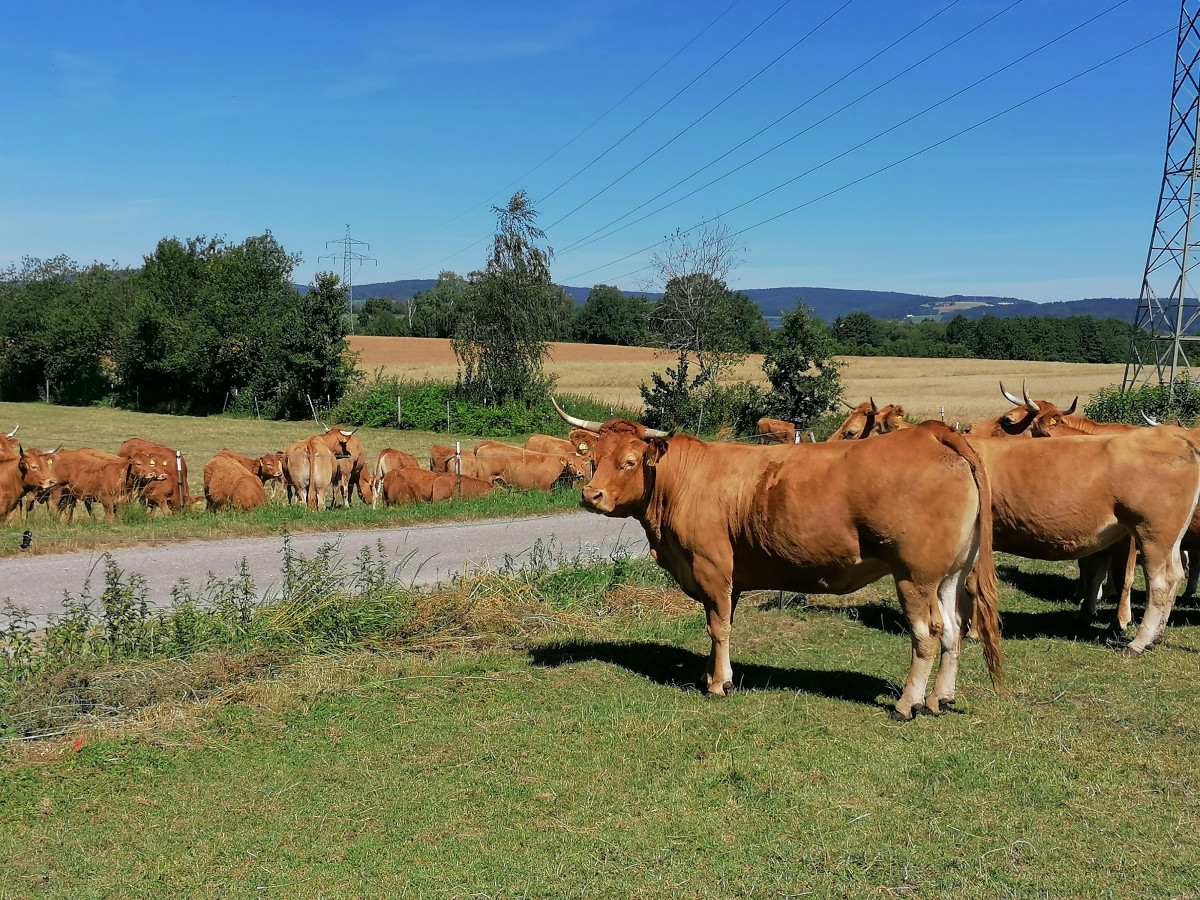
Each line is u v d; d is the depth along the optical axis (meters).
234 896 4.97
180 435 39.53
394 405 42.41
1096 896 4.77
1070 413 13.36
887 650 9.23
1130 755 6.48
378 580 11.00
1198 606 10.85
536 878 5.05
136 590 11.99
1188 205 35.53
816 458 7.38
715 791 6.06
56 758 6.66
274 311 56.41
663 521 8.05
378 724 7.36
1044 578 12.32
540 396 42.81
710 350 37.44
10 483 16.86
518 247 42.62
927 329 131.12
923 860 5.15
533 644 9.49
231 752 6.84
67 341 65.50
